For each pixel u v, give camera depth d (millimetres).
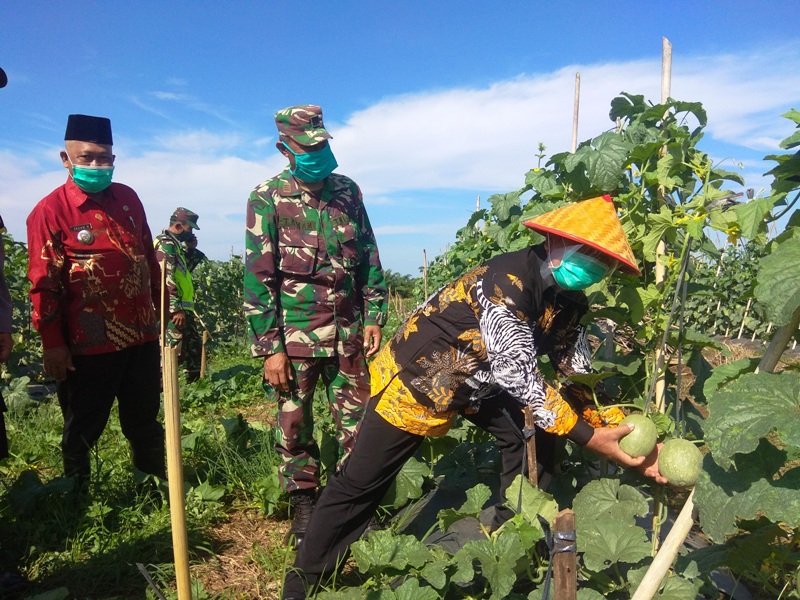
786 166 2010
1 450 2943
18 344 7258
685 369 5773
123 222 3451
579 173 3160
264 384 3402
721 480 1918
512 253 2469
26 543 3209
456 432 4129
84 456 3631
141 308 3533
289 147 3104
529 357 2357
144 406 3693
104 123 3256
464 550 2469
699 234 2580
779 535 2338
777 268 1788
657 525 2762
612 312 2895
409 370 2551
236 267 13281
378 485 2668
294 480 3277
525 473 2820
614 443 2404
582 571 2744
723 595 2686
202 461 4293
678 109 3031
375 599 2385
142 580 3008
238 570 3129
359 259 3414
